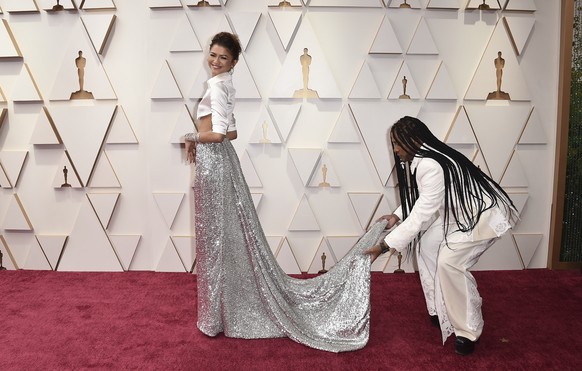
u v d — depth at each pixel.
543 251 3.40
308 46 3.16
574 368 2.07
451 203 2.17
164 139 3.25
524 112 3.28
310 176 3.27
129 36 3.17
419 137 2.23
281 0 3.13
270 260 2.39
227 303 2.34
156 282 3.14
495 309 2.70
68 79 3.20
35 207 3.35
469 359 2.14
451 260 2.16
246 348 2.25
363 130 3.24
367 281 2.32
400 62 3.21
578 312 2.65
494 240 2.21
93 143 3.25
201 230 2.31
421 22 3.15
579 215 3.33
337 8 3.15
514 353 2.20
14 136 3.29
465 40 3.21
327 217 3.34
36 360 2.13
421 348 2.25
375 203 3.30
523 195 3.33
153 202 3.31
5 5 3.14
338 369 2.06
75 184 3.29
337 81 3.22
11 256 3.39
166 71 3.15
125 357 2.16
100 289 3.02
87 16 3.12
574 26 3.17
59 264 3.38
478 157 3.31
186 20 3.12
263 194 3.30
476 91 3.24
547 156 3.34
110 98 3.21
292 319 2.35
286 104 3.21
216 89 2.25
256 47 3.17
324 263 3.36
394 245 2.24
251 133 3.24
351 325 2.31
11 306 2.74
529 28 3.19
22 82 3.19
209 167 2.28
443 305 2.23
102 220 3.31
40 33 3.18
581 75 3.21
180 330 2.44
